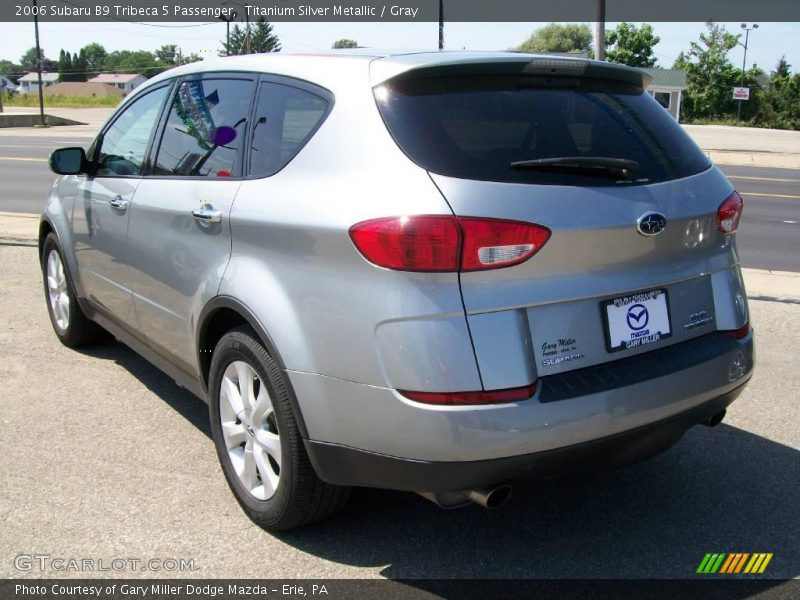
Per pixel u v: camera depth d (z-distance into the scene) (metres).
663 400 2.85
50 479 3.58
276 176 3.07
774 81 69.56
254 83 3.42
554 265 2.66
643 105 3.27
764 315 6.39
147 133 4.12
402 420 2.57
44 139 30.14
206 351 3.50
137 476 3.62
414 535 3.21
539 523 3.32
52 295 5.46
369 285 2.61
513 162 2.69
